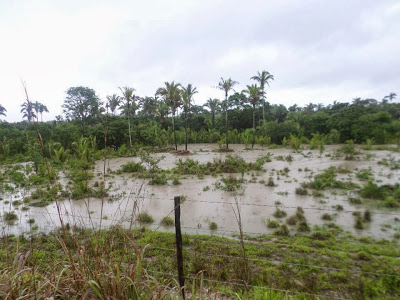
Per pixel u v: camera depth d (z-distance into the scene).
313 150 23.94
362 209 7.43
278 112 47.94
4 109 43.12
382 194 8.39
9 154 24.09
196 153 24.72
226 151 25.03
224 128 38.44
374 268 4.14
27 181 12.77
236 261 4.07
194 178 12.75
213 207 8.04
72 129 28.77
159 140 30.03
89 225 6.39
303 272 4.06
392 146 23.45
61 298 1.54
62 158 18.69
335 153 20.11
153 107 38.69
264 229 6.26
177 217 2.31
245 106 42.75
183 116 43.50
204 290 1.75
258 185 10.77
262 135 32.75
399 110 31.64
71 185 11.69
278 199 8.69
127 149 27.06
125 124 31.50
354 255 4.66
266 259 4.59
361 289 3.42
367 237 5.53
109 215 7.45
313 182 10.10
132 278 1.52
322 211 7.38
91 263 1.71
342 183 9.95
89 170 16.02
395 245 5.16
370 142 23.14
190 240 5.48
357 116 29.08
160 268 3.98
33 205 8.95
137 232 5.21
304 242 5.37
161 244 5.14
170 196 9.50
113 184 11.90
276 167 15.23
